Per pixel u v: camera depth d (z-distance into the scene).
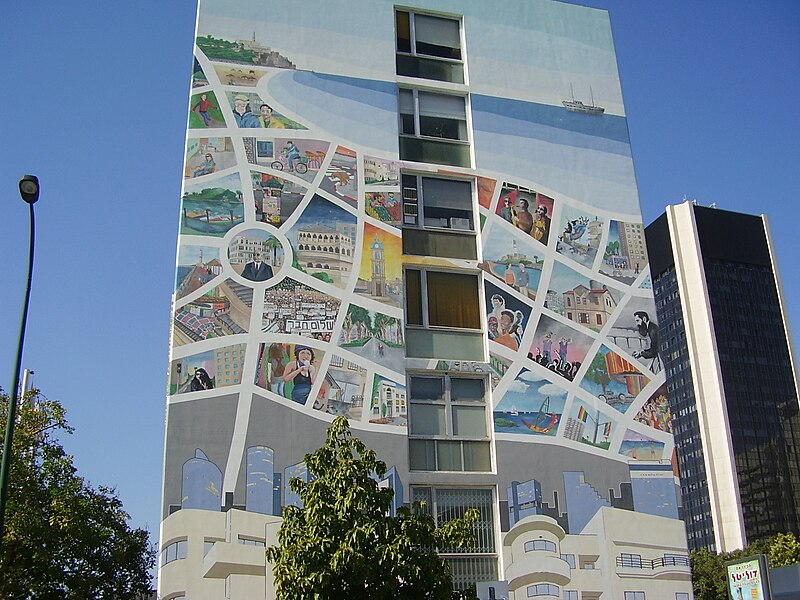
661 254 164.50
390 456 20.34
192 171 21.41
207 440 19.20
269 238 21.30
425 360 21.67
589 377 22.69
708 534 146.25
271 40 23.33
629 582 20.92
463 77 25.28
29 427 23.55
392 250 22.23
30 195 16.83
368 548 14.60
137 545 26.97
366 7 24.72
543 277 23.42
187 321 20.00
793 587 17.48
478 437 21.53
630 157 25.73
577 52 26.59
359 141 23.09
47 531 22.97
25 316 16.44
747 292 158.75
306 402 20.16
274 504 19.11
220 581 18.30
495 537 20.73
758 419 150.75
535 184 24.42
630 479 21.92
